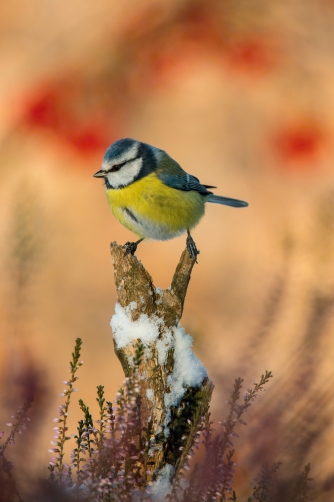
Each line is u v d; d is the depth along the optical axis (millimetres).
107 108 17828
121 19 19703
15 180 15156
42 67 18766
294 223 13469
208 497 3979
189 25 19531
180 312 5227
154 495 4348
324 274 5695
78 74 18156
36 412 4594
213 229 15234
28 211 6293
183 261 5547
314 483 4508
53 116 17156
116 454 3988
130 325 5117
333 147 17484
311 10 19859
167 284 14125
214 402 5105
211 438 4578
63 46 19562
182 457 4242
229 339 7508
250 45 19484
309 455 4598
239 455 4730
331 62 19703
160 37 19391
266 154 17172
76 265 13766
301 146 17172
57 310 12156
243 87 19141
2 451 3961
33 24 21016
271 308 5559
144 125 17750
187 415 4867
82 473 3996
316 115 18047
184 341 5141
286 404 4824
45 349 10758
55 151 16562
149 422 4746
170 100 18625
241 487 4711
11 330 5664
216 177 16547
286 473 4445
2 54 19609
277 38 19531
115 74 18453
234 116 18297
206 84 18672
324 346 5316
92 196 15914
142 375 4930
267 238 14250
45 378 5000
